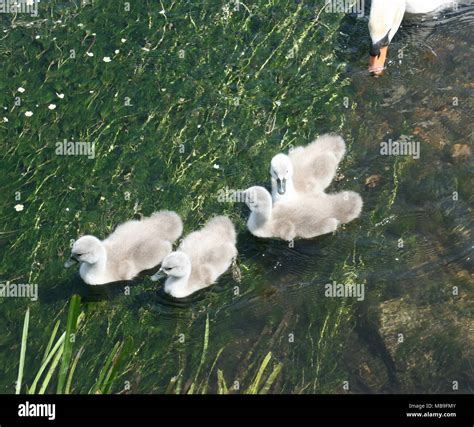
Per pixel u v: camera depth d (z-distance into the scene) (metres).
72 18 14.47
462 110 12.99
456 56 13.88
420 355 10.12
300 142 12.61
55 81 13.52
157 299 10.75
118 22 14.39
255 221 11.32
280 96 13.27
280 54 13.91
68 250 11.23
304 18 14.47
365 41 14.13
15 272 10.97
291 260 11.20
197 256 10.90
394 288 10.84
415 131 12.71
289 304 10.70
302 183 11.88
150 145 12.59
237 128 12.80
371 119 12.91
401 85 13.41
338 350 10.21
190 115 13.00
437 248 11.29
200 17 14.47
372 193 11.95
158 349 10.20
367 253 11.27
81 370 9.98
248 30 14.28
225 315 10.58
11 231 11.45
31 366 10.00
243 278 10.99
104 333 10.37
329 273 11.05
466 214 11.66
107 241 11.14
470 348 10.18
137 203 11.82
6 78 13.59
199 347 10.22
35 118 13.00
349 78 13.54
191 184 12.04
